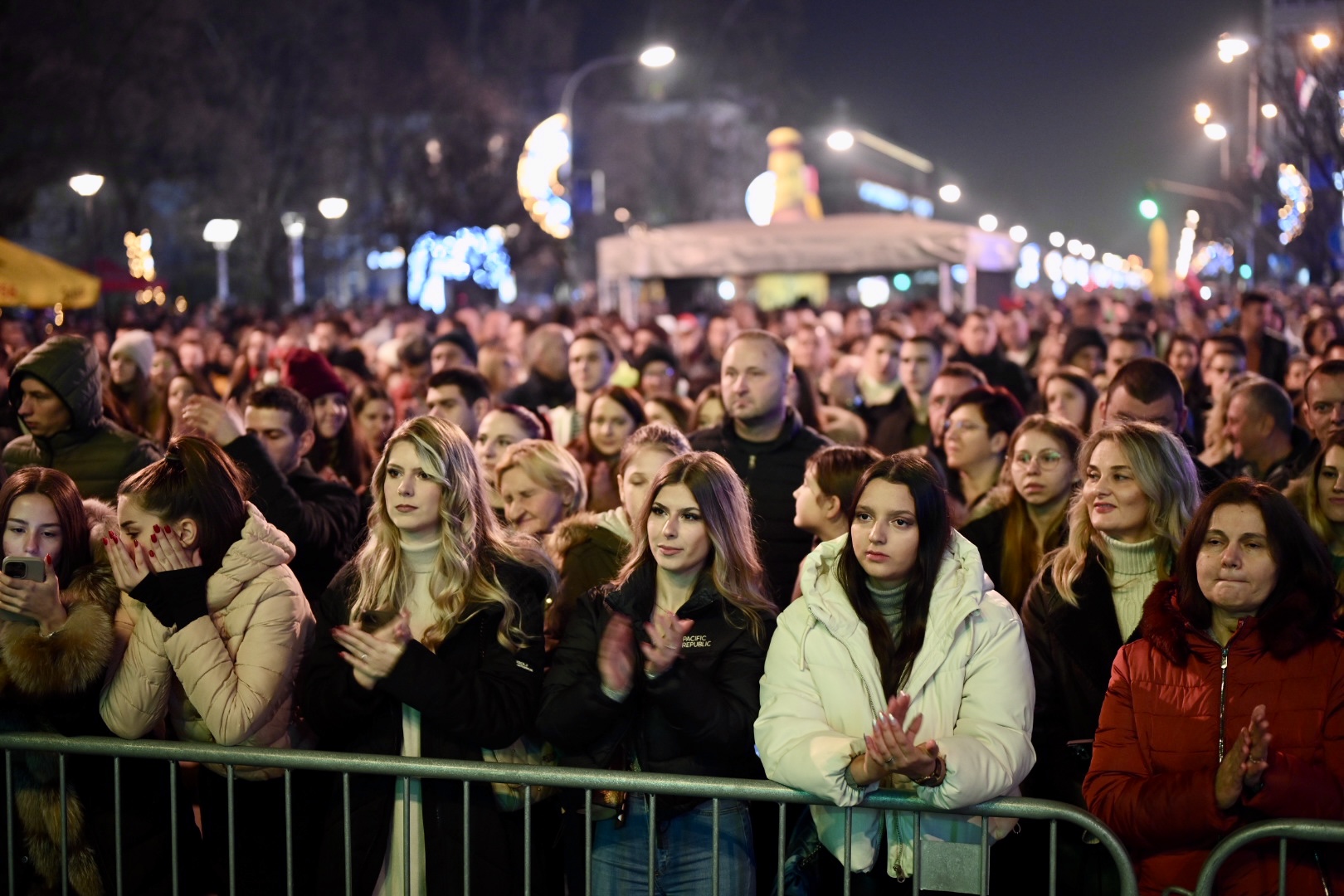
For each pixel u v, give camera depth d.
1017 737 3.51
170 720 4.11
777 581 5.82
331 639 3.89
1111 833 3.34
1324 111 18.39
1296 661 3.38
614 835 3.77
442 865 3.73
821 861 3.79
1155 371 5.52
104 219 39.78
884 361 9.63
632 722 3.81
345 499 5.60
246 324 22.28
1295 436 6.05
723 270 22.33
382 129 43.12
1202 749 3.42
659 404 7.38
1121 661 3.61
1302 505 4.51
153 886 3.96
